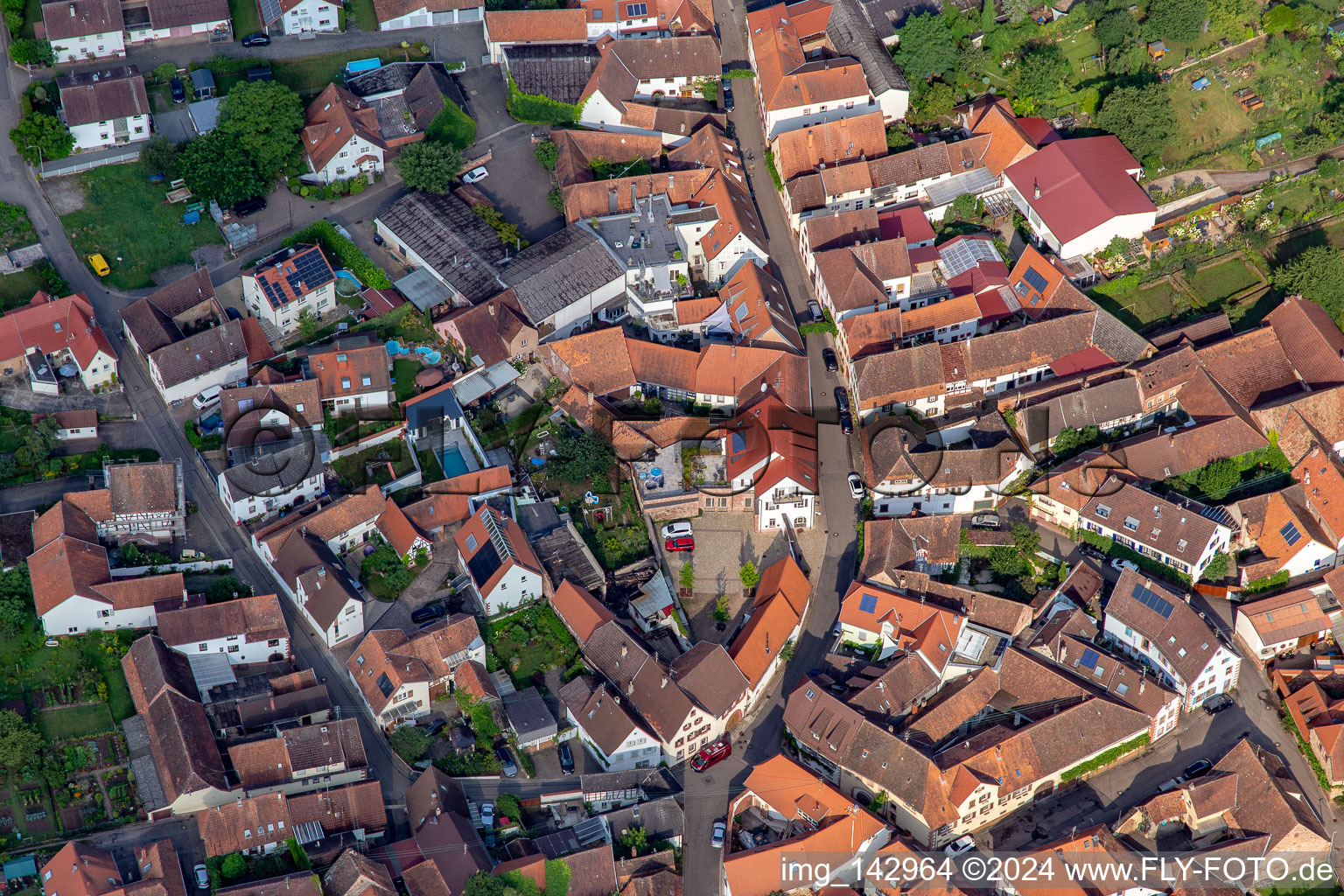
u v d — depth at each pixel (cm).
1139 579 19300
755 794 17712
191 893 16250
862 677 18738
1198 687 18838
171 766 16712
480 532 19100
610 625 18538
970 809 17575
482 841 17050
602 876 16825
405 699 17812
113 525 18662
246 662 18188
